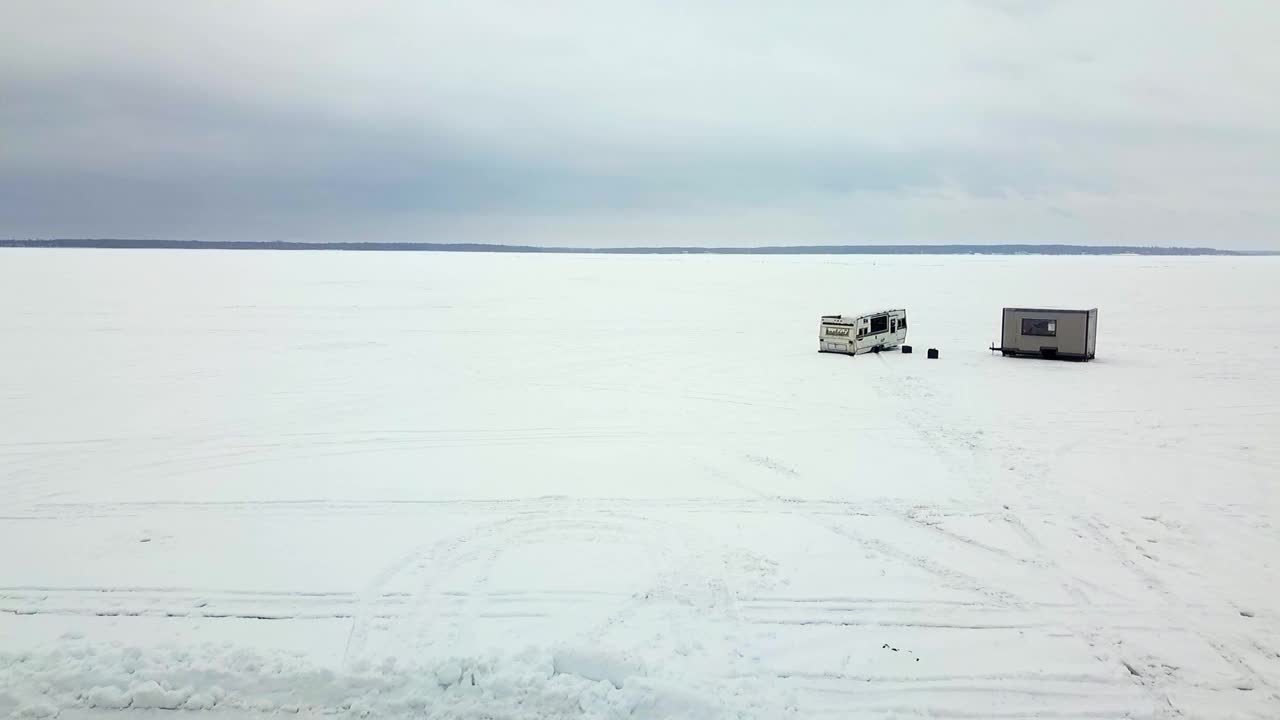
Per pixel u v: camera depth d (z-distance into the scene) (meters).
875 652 7.21
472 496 11.80
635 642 7.37
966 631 7.60
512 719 6.18
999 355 25.30
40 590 8.53
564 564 9.19
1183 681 6.75
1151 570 9.00
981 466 13.22
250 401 18.94
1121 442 14.65
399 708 6.28
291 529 10.43
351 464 13.61
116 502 11.60
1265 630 7.61
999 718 6.24
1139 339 28.53
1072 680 6.76
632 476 12.80
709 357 25.42
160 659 6.78
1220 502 11.30
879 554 9.50
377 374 22.56
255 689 6.48
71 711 6.26
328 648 7.28
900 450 14.30
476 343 28.70
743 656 7.14
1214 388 19.58
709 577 8.81
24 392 19.81
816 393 19.56
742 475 12.84
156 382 21.22
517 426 16.42
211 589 8.55
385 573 8.96
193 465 13.59
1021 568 9.07
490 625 7.72
